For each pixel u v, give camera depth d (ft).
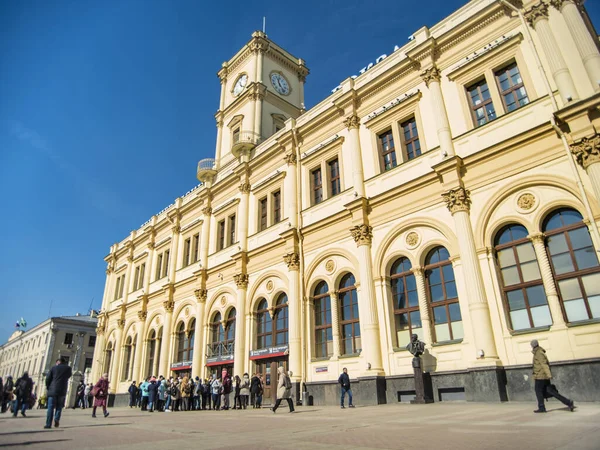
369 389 55.62
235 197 95.55
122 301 128.88
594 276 43.04
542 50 51.42
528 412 31.24
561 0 50.65
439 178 57.47
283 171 84.17
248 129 108.27
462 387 48.75
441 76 62.39
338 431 25.79
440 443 18.69
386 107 67.62
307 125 80.53
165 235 120.16
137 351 111.14
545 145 48.73
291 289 72.84
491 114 56.08
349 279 67.26
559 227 46.60
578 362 40.81
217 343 88.89
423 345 50.11
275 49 123.24
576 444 16.34
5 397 71.51
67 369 36.65
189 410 72.43
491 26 58.23
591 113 44.34
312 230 73.26
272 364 70.13
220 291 91.20
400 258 61.11
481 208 52.49
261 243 84.33
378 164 67.31
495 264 50.08
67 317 218.38
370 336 58.34
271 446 20.11
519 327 46.93
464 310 51.01
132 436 27.35
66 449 20.74
